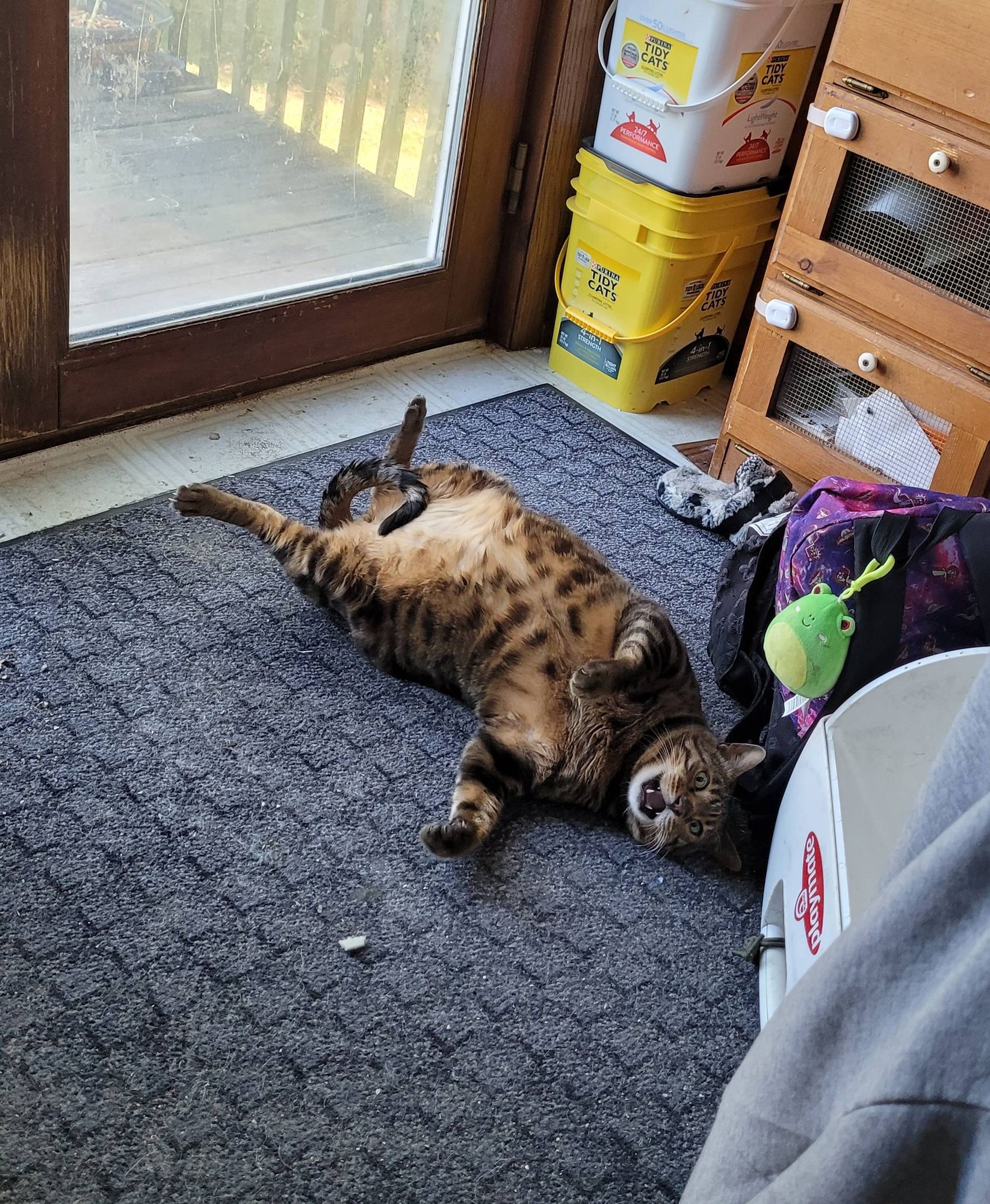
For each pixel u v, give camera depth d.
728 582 1.96
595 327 2.59
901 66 1.88
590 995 1.42
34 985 1.30
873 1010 0.72
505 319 2.77
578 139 2.56
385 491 1.92
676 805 1.59
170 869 1.46
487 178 2.54
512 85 2.44
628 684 1.65
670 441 2.57
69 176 1.91
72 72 1.86
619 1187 1.24
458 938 1.46
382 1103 1.27
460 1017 1.37
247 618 1.88
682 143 2.31
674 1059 1.38
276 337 2.38
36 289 1.95
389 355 2.64
